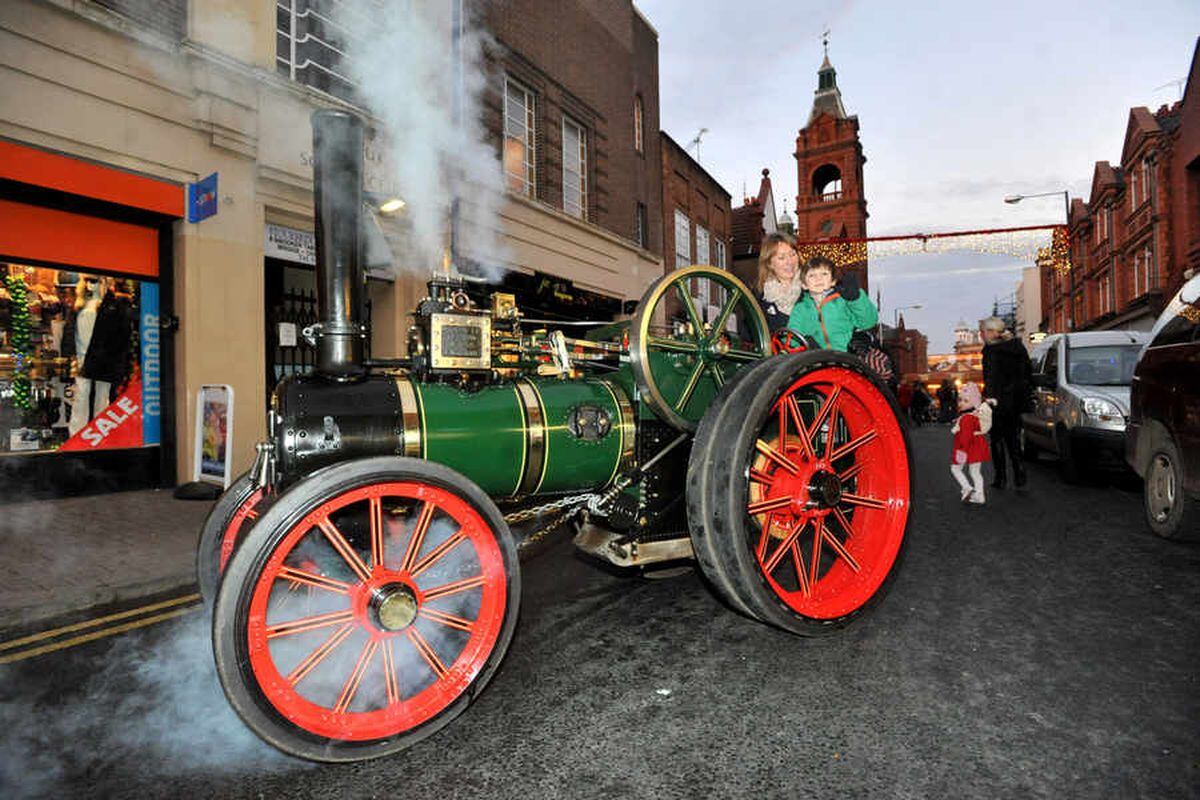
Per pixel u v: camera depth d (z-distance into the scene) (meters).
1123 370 7.23
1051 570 3.77
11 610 3.19
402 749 1.93
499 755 1.97
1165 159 19.84
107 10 5.66
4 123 5.21
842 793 1.75
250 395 6.85
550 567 3.99
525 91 11.17
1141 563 3.88
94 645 2.94
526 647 2.78
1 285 5.60
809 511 2.75
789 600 2.58
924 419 26.33
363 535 2.44
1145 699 2.24
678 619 3.07
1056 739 2.00
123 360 6.36
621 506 2.78
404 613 1.91
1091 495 6.26
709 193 18.94
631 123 14.20
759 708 2.22
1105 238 26.39
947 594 3.37
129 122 5.93
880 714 2.16
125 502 5.80
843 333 3.56
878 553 2.95
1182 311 4.44
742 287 2.99
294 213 7.36
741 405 2.50
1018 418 6.45
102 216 6.11
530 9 11.00
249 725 1.71
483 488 2.41
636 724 2.13
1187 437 4.12
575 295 11.87
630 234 14.10
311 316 8.05
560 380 2.72
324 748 1.81
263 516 1.76
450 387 2.40
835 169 45.44
